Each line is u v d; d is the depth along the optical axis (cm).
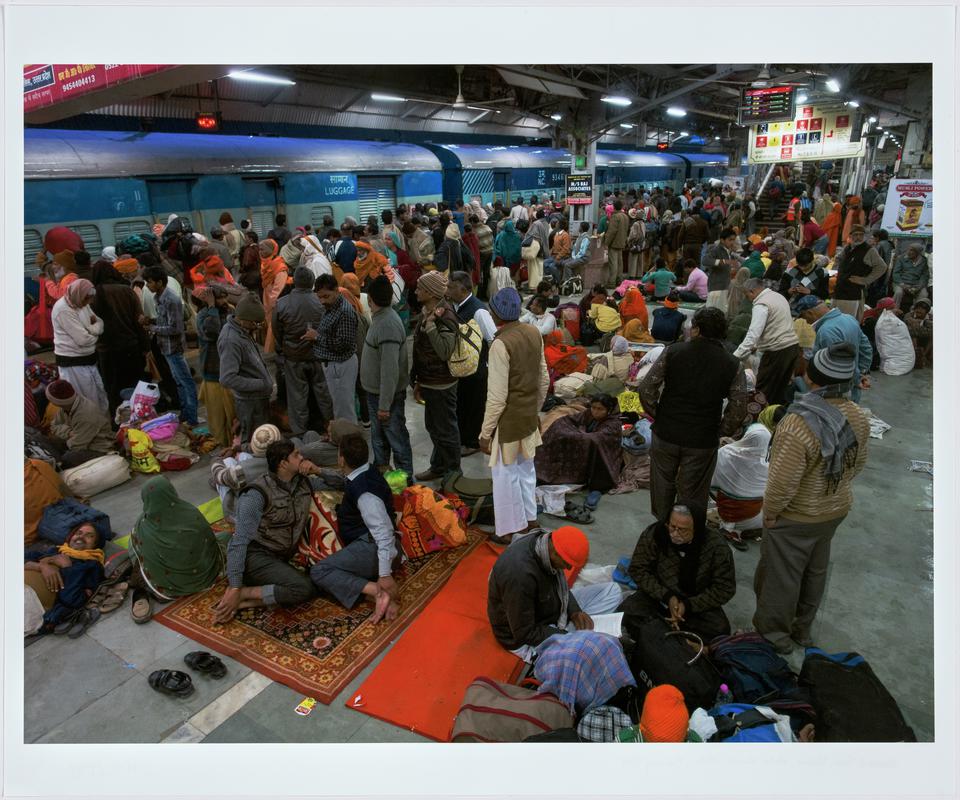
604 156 2353
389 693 281
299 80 1552
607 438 466
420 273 898
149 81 483
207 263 618
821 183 2231
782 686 271
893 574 368
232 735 263
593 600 330
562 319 824
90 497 466
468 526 421
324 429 542
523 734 237
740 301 757
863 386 682
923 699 277
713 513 427
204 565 355
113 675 297
